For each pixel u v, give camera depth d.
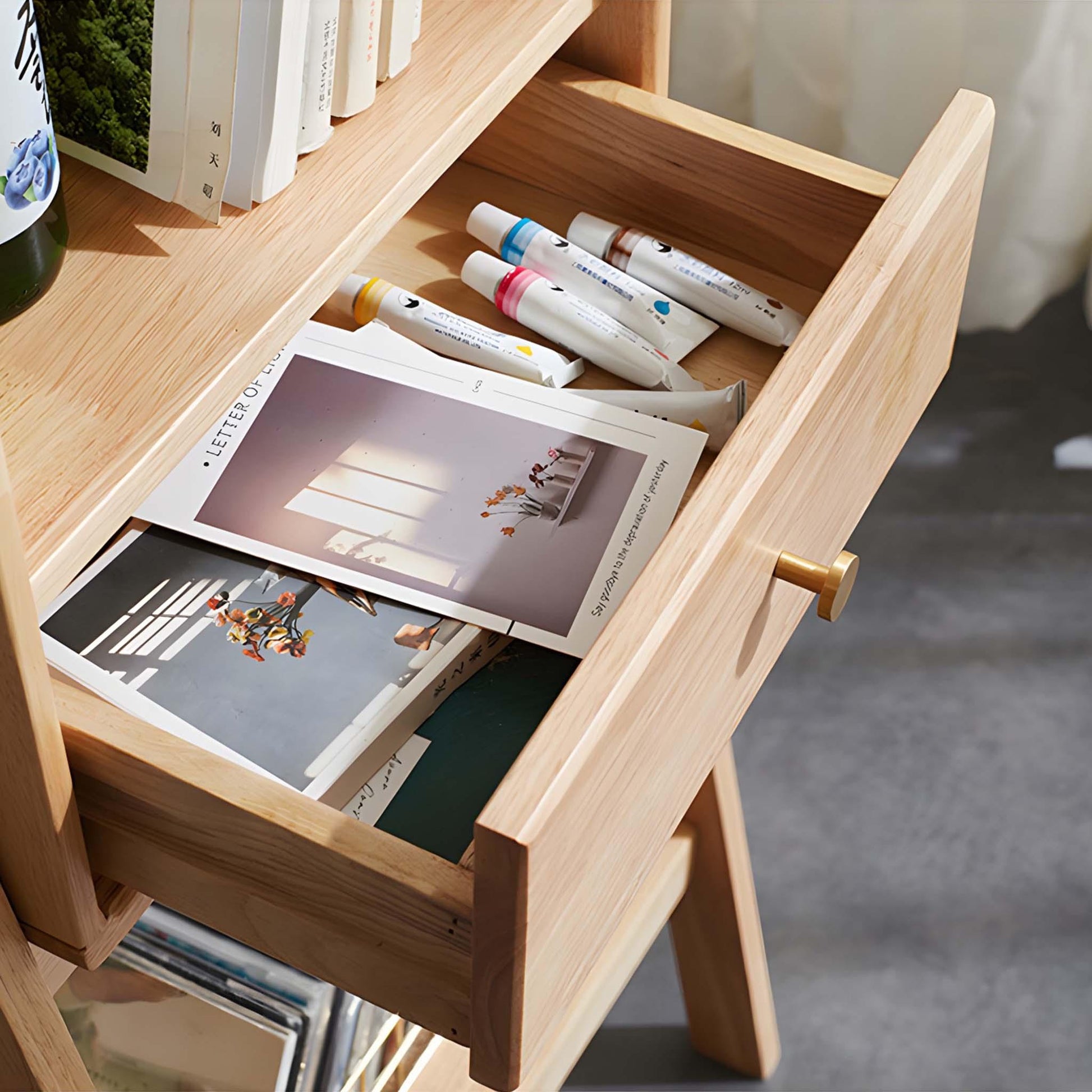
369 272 0.73
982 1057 1.09
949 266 0.64
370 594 0.56
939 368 0.71
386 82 0.56
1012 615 1.34
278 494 0.59
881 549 1.38
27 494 0.42
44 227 0.45
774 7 1.23
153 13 0.46
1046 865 1.19
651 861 0.53
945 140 0.60
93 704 0.45
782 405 0.49
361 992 0.48
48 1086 0.53
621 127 0.73
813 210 0.71
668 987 1.16
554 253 0.71
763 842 1.20
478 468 0.60
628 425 0.62
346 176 0.52
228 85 0.46
